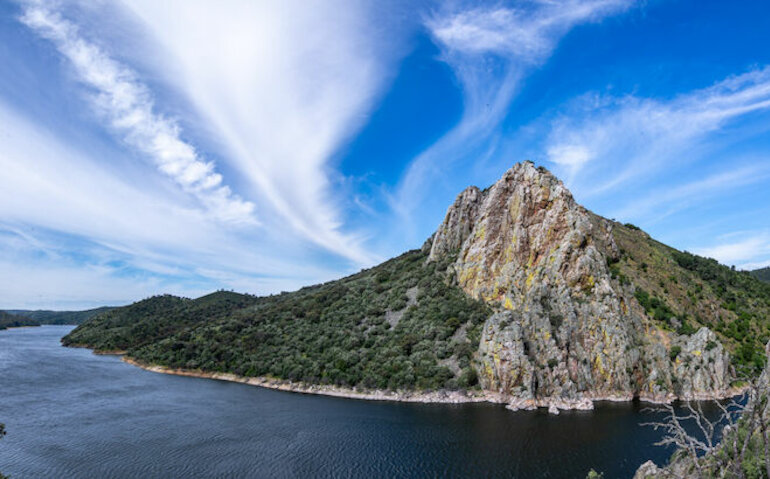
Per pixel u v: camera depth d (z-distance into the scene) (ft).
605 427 175.52
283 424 187.62
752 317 311.68
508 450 149.69
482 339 244.22
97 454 150.41
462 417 193.36
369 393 245.24
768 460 56.80
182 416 202.49
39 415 201.36
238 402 233.14
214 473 134.10
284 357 310.65
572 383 218.38
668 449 148.66
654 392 228.22
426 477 129.29
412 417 196.13
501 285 289.74
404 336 288.92
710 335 248.93
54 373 324.60
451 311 298.35
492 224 322.75
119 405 224.74
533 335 235.40
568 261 264.52
